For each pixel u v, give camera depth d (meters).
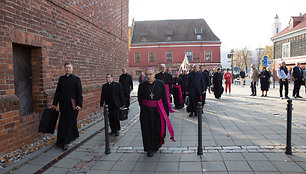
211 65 43.19
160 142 4.65
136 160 4.33
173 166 3.97
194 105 7.91
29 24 4.96
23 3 4.77
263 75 13.05
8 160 4.07
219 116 7.81
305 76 11.92
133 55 44.81
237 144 4.88
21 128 4.71
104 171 3.92
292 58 28.19
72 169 4.04
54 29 5.91
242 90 17.92
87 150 4.96
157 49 44.19
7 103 4.25
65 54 6.44
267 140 5.07
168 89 8.52
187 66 21.36
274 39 32.41
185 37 44.62
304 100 10.92
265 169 3.69
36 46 5.21
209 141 5.16
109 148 4.77
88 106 7.89
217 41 42.94
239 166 3.83
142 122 4.56
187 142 5.19
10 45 4.41
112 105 5.94
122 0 12.18
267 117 7.37
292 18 28.56
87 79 7.89
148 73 4.54
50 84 5.74
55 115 4.91
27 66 5.36
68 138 4.88
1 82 4.21
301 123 6.35
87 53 7.88
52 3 5.82
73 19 6.90
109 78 5.96
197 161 4.12
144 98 4.60
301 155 4.17
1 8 4.20
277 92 15.68
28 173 3.72
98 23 8.87
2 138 4.21
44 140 5.33
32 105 5.49
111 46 10.44
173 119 7.71
